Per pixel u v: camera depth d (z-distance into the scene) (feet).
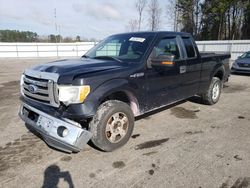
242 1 122.01
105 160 11.14
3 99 23.32
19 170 10.30
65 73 10.49
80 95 10.19
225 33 139.33
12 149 12.21
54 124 10.50
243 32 132.05
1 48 112.98
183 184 9.32
